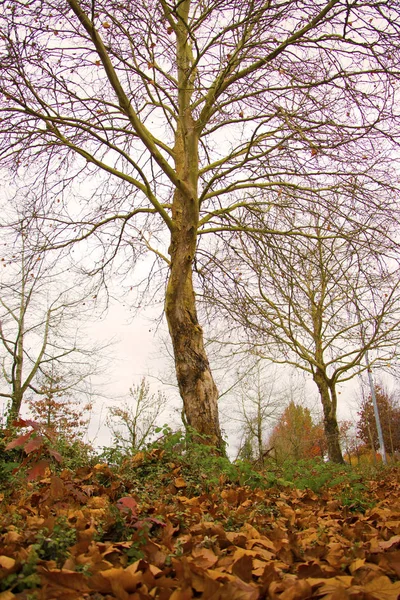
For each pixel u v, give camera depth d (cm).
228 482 621
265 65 846
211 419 912
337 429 2044
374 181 906
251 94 885
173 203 1066
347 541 320
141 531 271
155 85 858
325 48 790
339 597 189
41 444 309
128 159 896
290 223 1073
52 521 275
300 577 237
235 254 1229
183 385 940
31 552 213
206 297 1260
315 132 864
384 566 256
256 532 324
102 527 297
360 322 1077
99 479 530
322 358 2038
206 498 487
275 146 869
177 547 263
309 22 775
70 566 220
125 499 294
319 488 627
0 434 649
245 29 771
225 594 186
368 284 989
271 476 632
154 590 198
